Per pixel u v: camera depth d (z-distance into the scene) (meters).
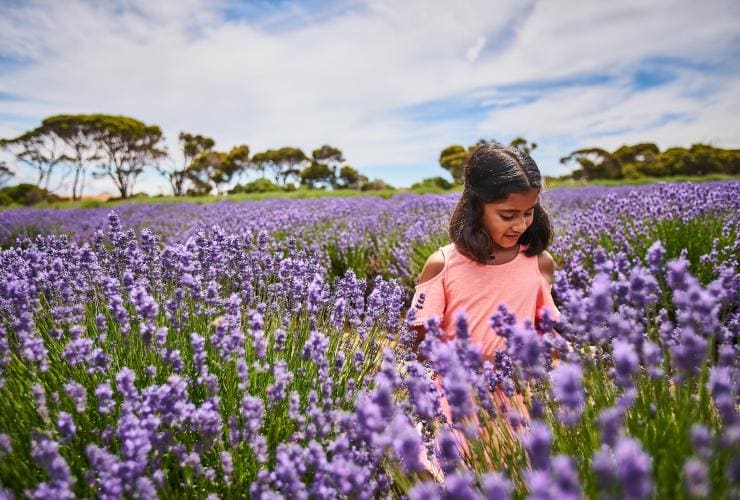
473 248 1.98
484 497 1.17
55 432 1.52
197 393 1.81
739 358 1.40
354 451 1.37
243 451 1.51
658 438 1.17
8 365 1.74
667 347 1.44
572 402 0.95
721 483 0.98
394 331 2.45
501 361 1.72
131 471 1.11
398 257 5.37
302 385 1.86
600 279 1.28
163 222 10.25
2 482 1.31
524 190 1.77
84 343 1.67
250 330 2.02
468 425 1.16
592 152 44.03
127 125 50.09
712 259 3.47
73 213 13.96
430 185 41.75
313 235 6.48
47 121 47.25
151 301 1.77
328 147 70.31
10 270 2.70
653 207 5.02
